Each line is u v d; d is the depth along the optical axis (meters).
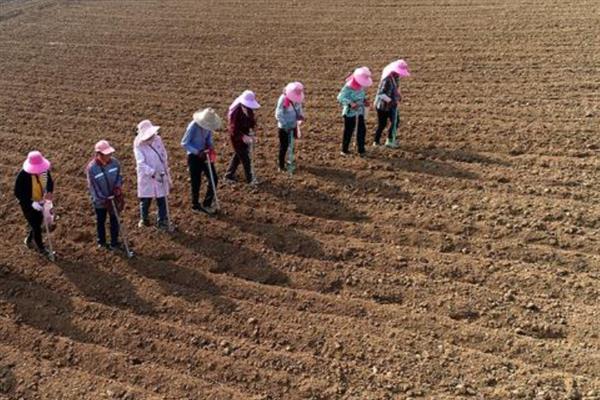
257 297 9.30
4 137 14.85
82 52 21.17
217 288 9.52
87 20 25.25
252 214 11.22
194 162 10.80
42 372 8.15
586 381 7.58
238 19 24.12
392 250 10.12
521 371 7.79
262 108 15.70
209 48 20.84
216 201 11.27
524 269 9.52
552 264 9.61
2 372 8.16
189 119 15.41
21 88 18.14
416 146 13.38
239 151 11.58
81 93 17.53
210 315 8.98
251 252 10.25
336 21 22.94
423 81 16.77
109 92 17.48
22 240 10.84
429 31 20.91
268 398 7.66
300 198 11.69
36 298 9.49
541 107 14.73
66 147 14.18
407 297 9.14
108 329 8.82
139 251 10.40
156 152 10.37
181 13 25.53
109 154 9.70
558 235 10.20
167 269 9.95
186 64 19.42
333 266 9.84
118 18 25.31
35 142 14.50
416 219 10.82
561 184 11.65
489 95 15.59
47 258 10.30
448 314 8.79
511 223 10.57
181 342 8.54
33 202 9.73
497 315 8.69
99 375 8.12
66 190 12.41
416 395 7.57
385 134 14.02
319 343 8.40
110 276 9.86
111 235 10.35
